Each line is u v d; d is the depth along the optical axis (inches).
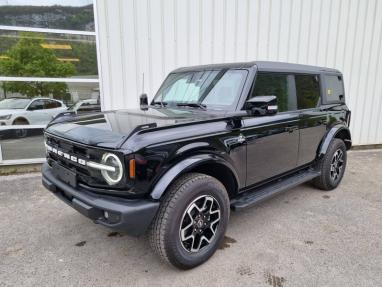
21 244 124.4
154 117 117.6
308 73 164.1
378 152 314.8
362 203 170.4
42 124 242.4
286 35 281.9
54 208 160.1
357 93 319.9
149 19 235.6
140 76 241.9
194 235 106.0
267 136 132.7
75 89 241.0
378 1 308.0
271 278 103.0
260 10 267.9
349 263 111.7
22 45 231.1
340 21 298.7
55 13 230.2
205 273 105.8
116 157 89.7
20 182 202.8
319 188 190.4
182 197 99.3
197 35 251.6
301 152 158.7
